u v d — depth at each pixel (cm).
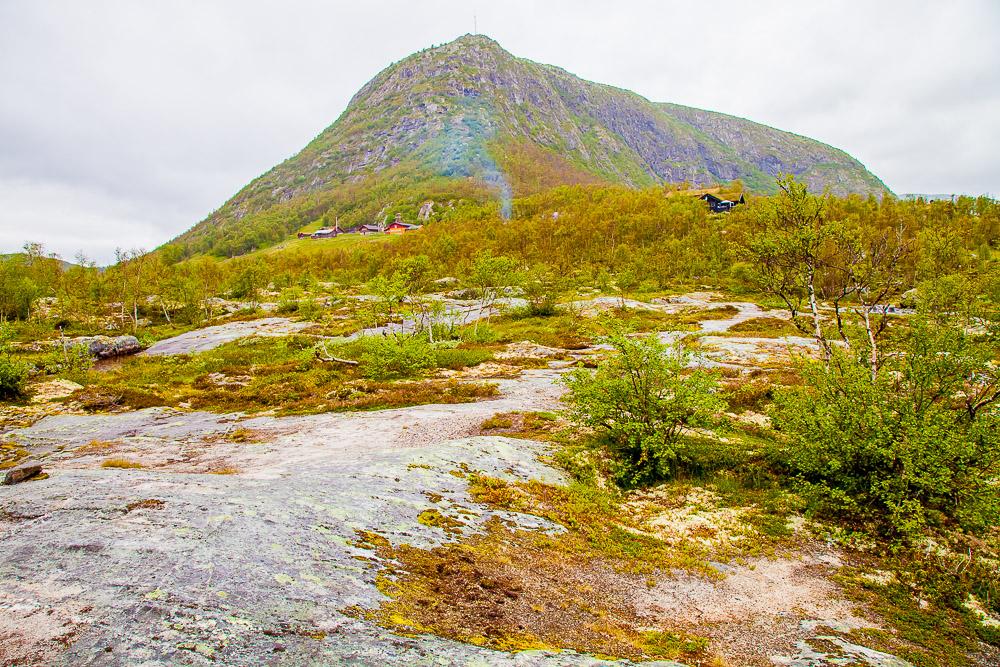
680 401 1331
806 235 1616
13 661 396
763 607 762
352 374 3033
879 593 820
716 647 637
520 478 1208
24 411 2253
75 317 6994
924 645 687
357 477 1045
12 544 612
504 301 6800
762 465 1314
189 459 1443
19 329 6012
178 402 2458
